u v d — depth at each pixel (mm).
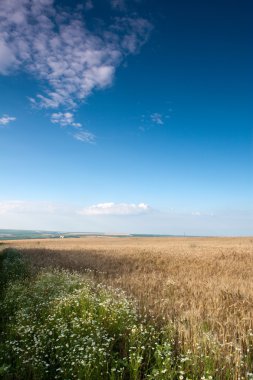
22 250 40938
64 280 13289
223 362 5926
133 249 37406
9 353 6668
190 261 23812
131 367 5910
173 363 6035
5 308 9930
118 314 8234
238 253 27797
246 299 10523
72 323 7898
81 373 5625
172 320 8547
